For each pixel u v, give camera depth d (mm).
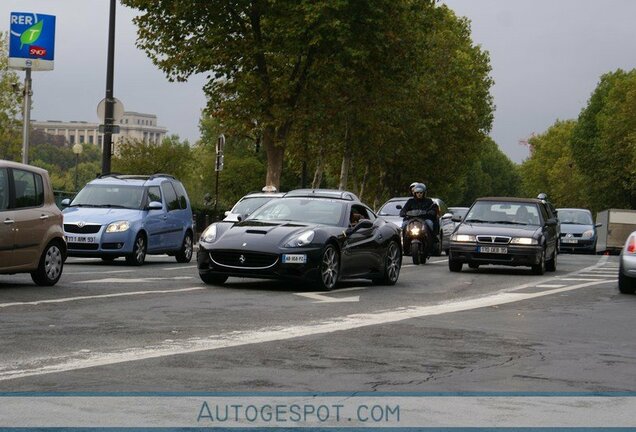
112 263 31391
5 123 100375
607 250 74938
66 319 14992
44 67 45406
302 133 56656
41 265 20750
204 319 15500
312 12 49219
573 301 21250
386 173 96125
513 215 32375
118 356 11539
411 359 11930
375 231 24281
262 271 21266
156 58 54531
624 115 120250
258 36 53531
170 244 32625
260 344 12773
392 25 53688
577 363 12125
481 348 13117
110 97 41000
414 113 80750
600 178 128875
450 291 23203
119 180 32219
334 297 20312
